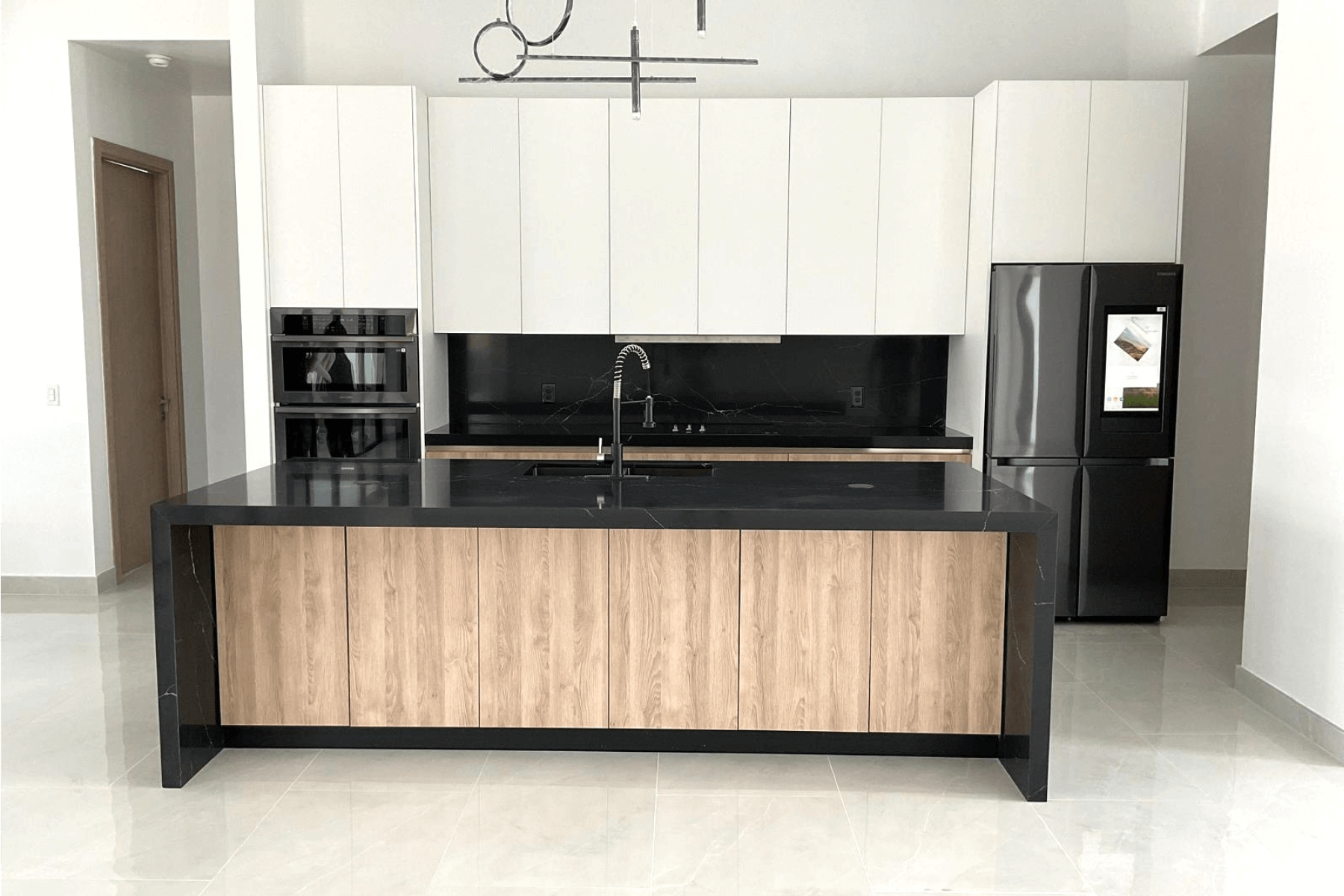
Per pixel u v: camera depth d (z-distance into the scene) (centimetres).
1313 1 360
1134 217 491
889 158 514
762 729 339
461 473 373
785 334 525
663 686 338
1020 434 493
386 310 510
